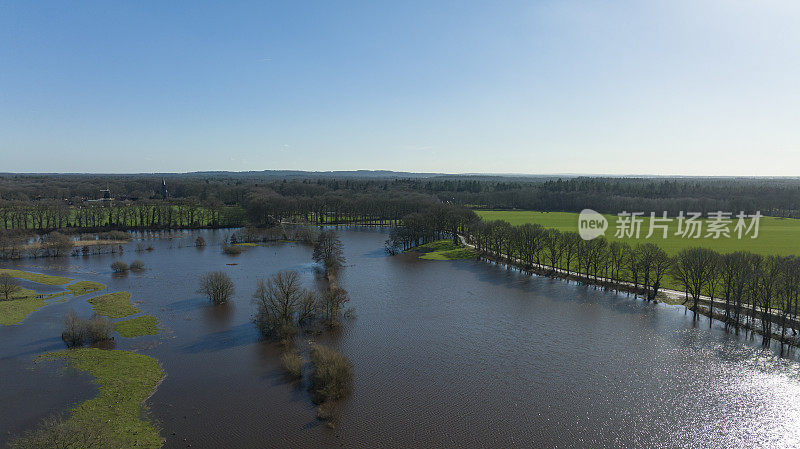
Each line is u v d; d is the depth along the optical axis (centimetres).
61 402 5712
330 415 5528
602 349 7669
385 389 6250
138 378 6406
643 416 5638
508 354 7456
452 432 5253
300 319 8650
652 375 6719
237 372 6656
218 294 10069
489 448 4966
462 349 7650
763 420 5566
